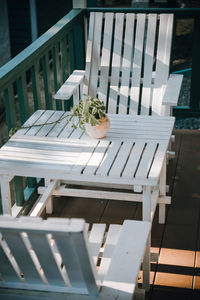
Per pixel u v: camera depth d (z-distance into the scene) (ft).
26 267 5.65
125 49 12.12
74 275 5.60
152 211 8.75
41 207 9.06
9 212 8.43
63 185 10.50
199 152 13.08
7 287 5.94
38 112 10.05
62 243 5.13
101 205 10.80
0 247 5.43
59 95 10.12
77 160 8.03
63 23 12.26
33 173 7.79
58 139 8.83
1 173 7.89
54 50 11.77
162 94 11.87
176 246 9.42
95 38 12.29
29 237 5.16
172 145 13.53
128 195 9.48
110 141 8.70
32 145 8.61
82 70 13.67
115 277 5.88
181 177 11.89
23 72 9.90
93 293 5.71
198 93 14.74
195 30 14.07
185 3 20.74
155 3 18.42
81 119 9.07
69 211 10.61
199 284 8.43
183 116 15.11
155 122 9.41
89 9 13.71
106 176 7.59
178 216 10.36
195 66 14.46
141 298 7.55
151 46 11.94
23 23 24.57
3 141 20.01
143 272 8.12
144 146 8.50
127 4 22.84
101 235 7.29
